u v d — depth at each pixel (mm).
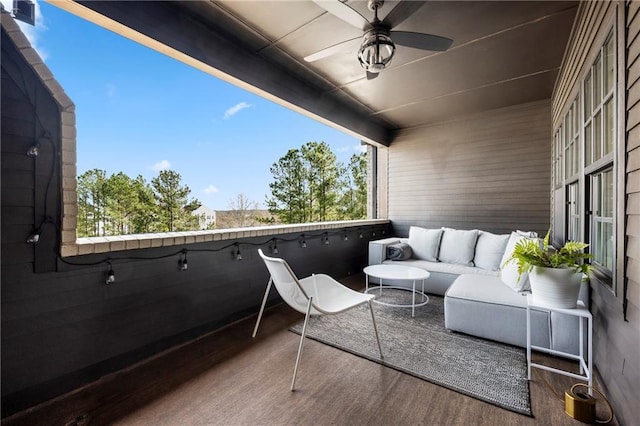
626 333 1393
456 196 5086
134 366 1945
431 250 3939
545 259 1866
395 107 4609
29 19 1625
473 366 1949
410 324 2668
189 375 1852
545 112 4289
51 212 1591
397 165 5758
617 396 1476
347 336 2416
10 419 1445
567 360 2021
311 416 1485
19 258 1484
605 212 1865
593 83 2031
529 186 4426
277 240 3223
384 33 2086
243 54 2854
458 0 2201
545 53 2998
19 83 1487
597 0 1922
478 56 3049
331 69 3342
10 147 1457
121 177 6703
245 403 1587
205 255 2449
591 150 2086
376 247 4023
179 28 2312
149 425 1426
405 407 1554
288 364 1986
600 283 1783
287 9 2301
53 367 1606
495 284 2637
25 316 1507
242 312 2797
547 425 1426
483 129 4809
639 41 1275
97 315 1785
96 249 1752
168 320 2178
